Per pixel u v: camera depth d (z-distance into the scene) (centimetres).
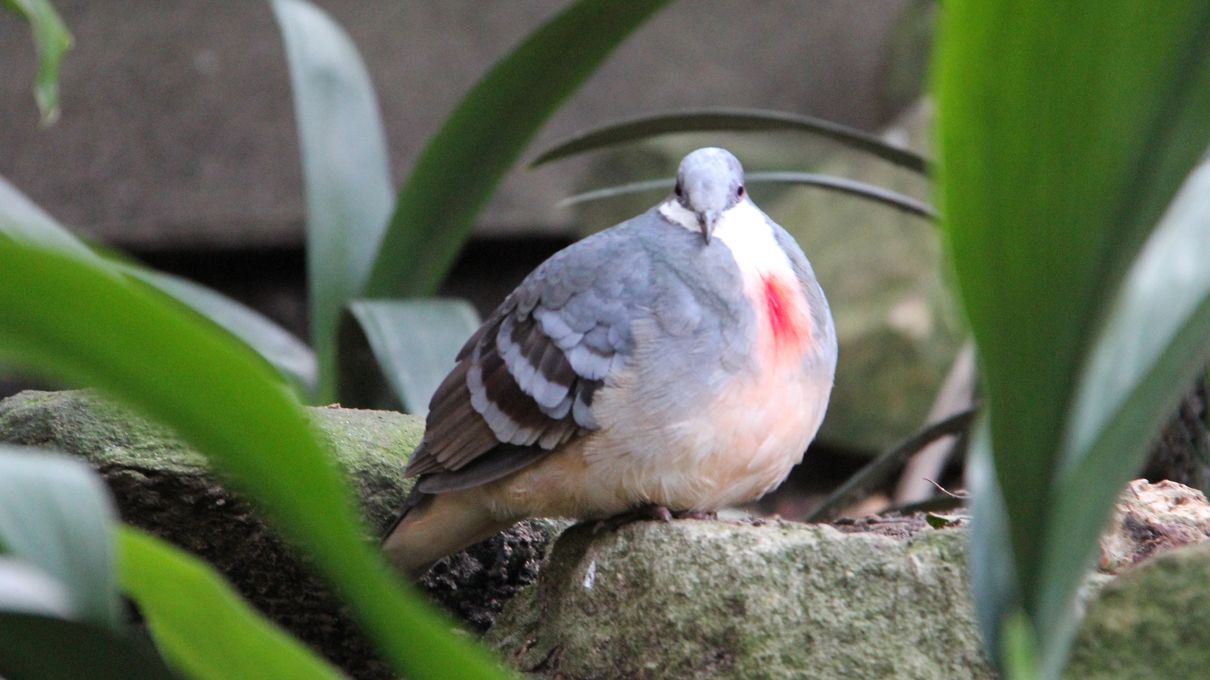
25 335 340
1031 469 412
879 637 427
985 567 414
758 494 438
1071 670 423
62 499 409
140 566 409
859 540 429
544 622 437
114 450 441
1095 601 424
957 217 409
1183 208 416
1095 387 413
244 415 348
